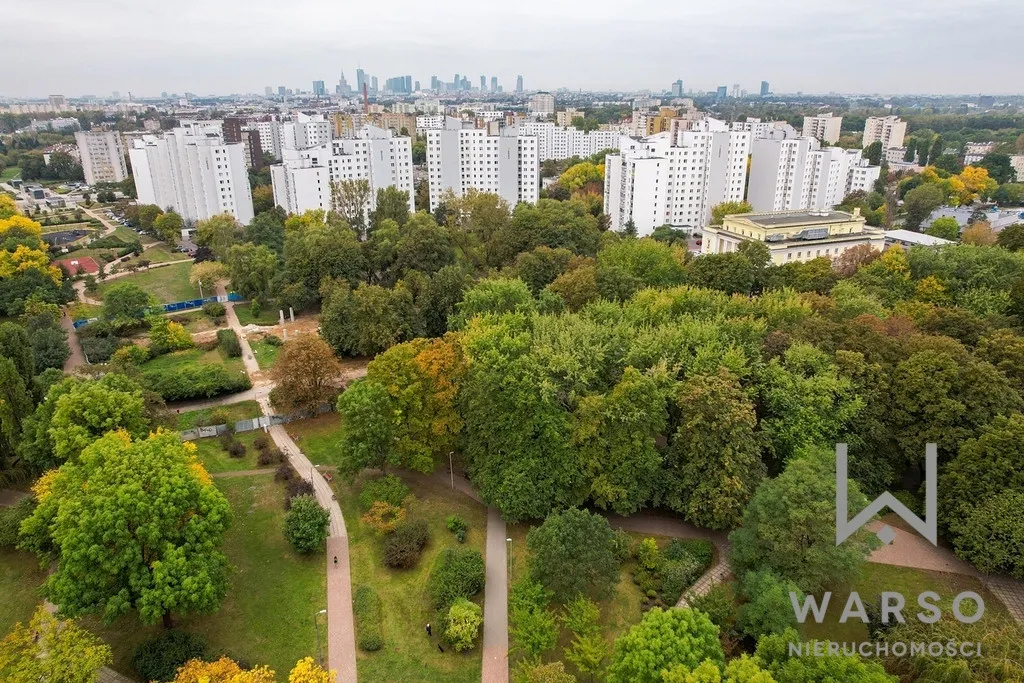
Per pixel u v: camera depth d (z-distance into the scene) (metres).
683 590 63.81
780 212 177.12
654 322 94.00
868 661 49.06
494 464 72.81
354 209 176.88
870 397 72.44
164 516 54.69
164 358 117.19
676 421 75.06
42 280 136.12
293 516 68.12
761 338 83.75
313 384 94.94
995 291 104.94
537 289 125.31
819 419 70.00
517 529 72.81
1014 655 45.97
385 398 76.81
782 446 71.56
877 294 109.25
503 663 56.53
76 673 45.34
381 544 70.25
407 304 117.12
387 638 58.84
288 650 57.28
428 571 66.81
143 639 56.72
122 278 166.00
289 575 65.88
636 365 77.50
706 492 67.94
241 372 110.88
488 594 63.75
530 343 81.19
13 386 73.06
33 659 46.66
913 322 90.94
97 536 52.38
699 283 120.44
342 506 76.56
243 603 62.03
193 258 187.12
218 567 56.34
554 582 59.16
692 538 71.38
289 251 147.00
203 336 127.94
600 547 60.50
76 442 64.62
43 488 62.41
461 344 82.25
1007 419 65.31
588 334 81.50
